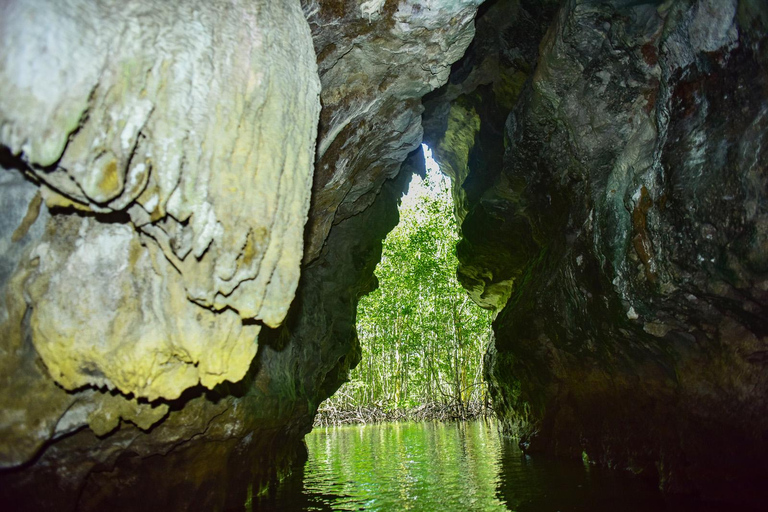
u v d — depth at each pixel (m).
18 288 3.26
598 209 6.55
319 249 7.57
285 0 4.08
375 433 18.66
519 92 9.18
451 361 24.42
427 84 6.80
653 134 5.78
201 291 3.33
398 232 24.23
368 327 26.75
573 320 7.61
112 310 3.40
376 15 5.60
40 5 2.46
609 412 7.50
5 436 3.24
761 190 4.05
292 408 7.16
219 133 3.23
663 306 5.24
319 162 6.54
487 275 12.70
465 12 5.77
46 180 2.84
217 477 5.26
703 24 4.56
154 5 3.00
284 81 3.77
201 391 4.52
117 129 2.80
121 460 4.15
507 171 9.44
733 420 4.95
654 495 5.46
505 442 11.76
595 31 6.20
